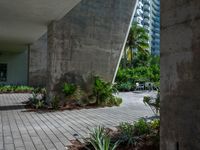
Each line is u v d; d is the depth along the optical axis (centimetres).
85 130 726
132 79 3148
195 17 274
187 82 282
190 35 280
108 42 1459
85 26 1356
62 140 610
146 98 656
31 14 1163
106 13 1448
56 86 1241
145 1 10131
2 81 2527
